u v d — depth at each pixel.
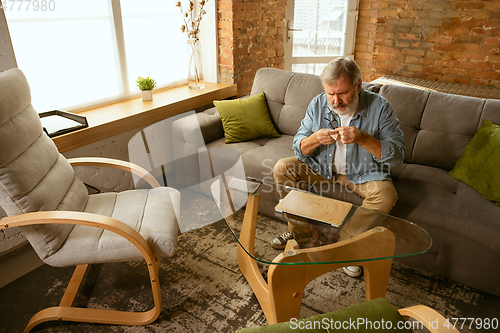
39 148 1.56
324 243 1.35
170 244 1.49
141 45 2.85
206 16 3.16
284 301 1.41
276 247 1.36
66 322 1.56
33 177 1.44
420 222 1.77
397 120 1.91
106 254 1.45
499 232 1.57
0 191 1.36
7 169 1.34
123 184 2.60
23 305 1.66
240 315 1.61
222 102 2.56
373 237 1.39
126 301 1.68
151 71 2.98
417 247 1.33
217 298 1.71
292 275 1.37
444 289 1.76
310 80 2.53
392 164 1.83
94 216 1.37
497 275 1.63
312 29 3.90
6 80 1.44
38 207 1.42
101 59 2.56
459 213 1.68
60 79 2.33
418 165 2.15
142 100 2.78
